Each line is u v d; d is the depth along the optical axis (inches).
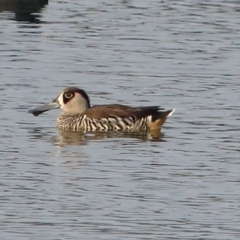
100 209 585.3
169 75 925.2
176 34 1103.6
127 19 1175.0
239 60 992.2
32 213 576.4
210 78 917.8
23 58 978.1
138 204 594.6
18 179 635.5
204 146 717.3
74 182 631.8
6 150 698.8
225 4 1277.1
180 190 620.4
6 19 1167.6
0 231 549.0
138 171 655.8
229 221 571.8
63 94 783.1
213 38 1089.4
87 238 541.3
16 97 838.5
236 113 804.0
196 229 558.6
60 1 1275.8
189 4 1269.7
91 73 927.0
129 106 796.0
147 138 741.9
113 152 701.3
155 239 542.3
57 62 965.8
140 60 979.9
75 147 713.6
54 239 539.5
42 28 1121.4
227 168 666.8
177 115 797.2
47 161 675.4
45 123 781.3
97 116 768.9
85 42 1056.8
